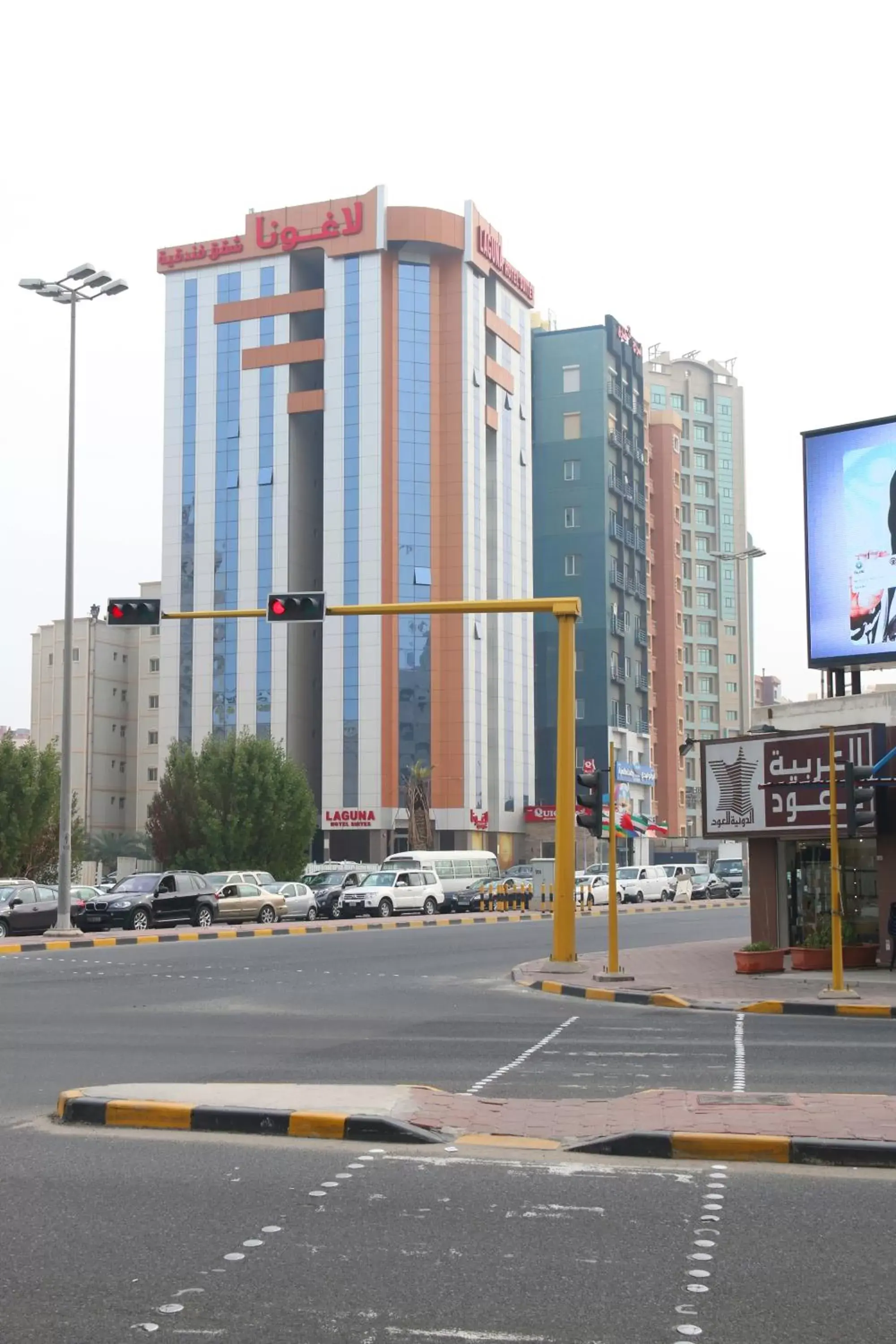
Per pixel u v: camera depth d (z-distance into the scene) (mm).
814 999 18250
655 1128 8438
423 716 87125
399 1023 16328
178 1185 7410
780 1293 5496
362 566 86875
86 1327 5141
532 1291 5535
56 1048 13648
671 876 62219
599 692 103000
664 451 119062
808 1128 8391
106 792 109938
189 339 93938
